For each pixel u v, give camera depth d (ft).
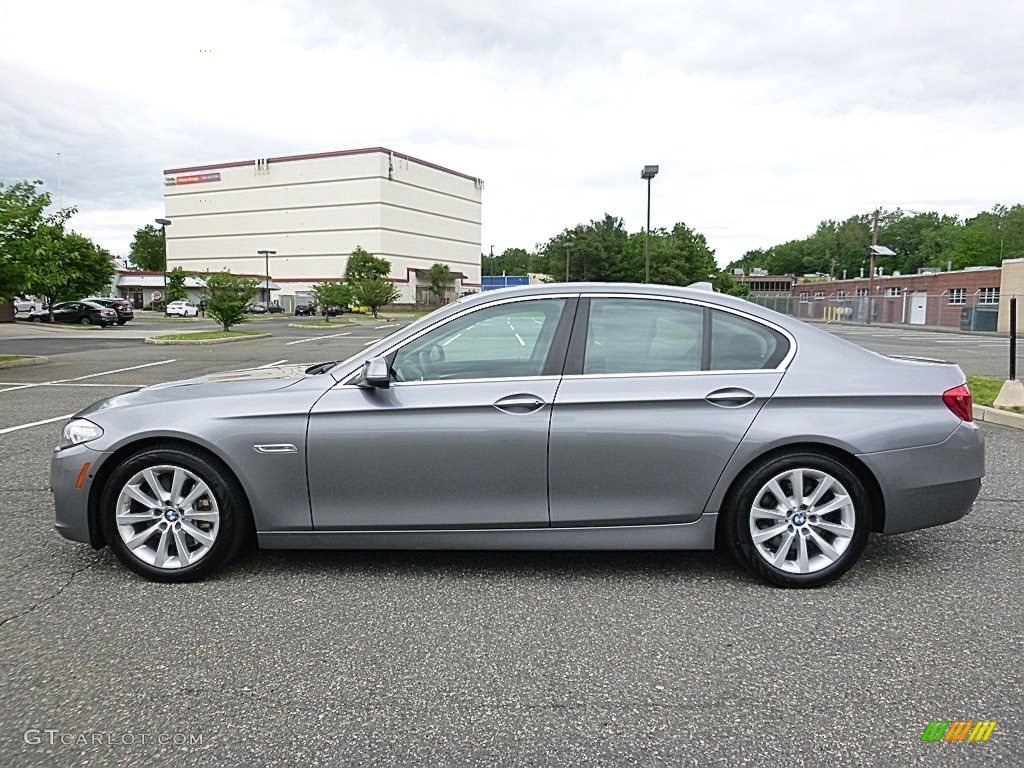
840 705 9.00
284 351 70.79
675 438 12.18
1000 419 27.63
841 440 12.12
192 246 352.08
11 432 26.91
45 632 10.95
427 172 346.54
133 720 8.70
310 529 12.64
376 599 12.15
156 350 71.82
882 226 430.20
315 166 322.34
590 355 12.60
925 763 7.89
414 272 337.52
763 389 12.32
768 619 11.39
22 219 53.26
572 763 7.92
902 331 120.88
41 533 15.49
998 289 149.48
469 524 12.52
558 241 274.16
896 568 13.47
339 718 8.75
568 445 12.21
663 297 12.92
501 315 12.91
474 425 12.23
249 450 12.41
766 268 514.27
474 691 9.35
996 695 9.20
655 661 10.11
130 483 12.67
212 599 12.14
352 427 12.34
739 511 12.40
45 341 85.25
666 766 7.87
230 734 8.44
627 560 13.93
